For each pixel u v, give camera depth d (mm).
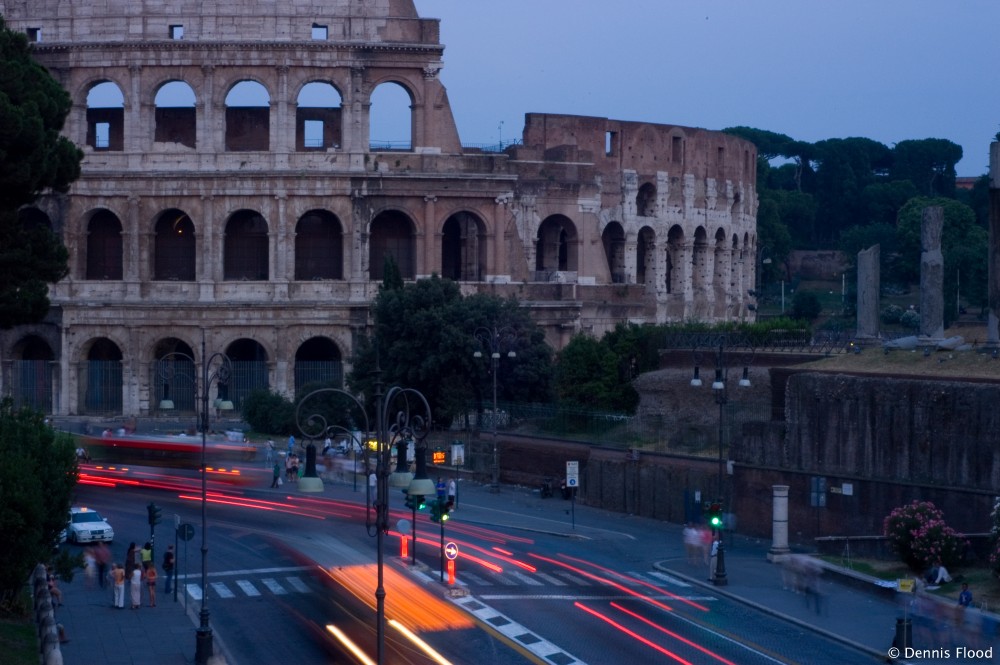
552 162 160250
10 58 94938
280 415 135125
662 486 103188
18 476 67688
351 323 147625
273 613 73125
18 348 150125
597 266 162375
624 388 129375
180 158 147875
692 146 179125
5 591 69625
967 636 65562
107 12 147250
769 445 96312
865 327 111000
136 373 147500
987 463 82625
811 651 64812
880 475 88500
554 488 114625
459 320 129000
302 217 154875
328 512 103750
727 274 188000
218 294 147625
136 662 63438
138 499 107312
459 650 64875
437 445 127188
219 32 147500
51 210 148125
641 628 69312
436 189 149750
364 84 149250
